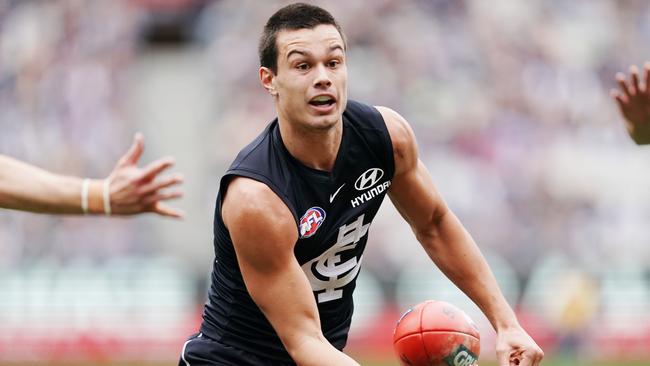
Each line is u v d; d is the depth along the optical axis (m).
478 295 19.98
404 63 80.12
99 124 78.81
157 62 82.62
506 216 74.38
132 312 68.44
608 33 83.94
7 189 18.84
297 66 17.36
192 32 83.81
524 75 80.81
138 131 79.44
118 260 70.12
